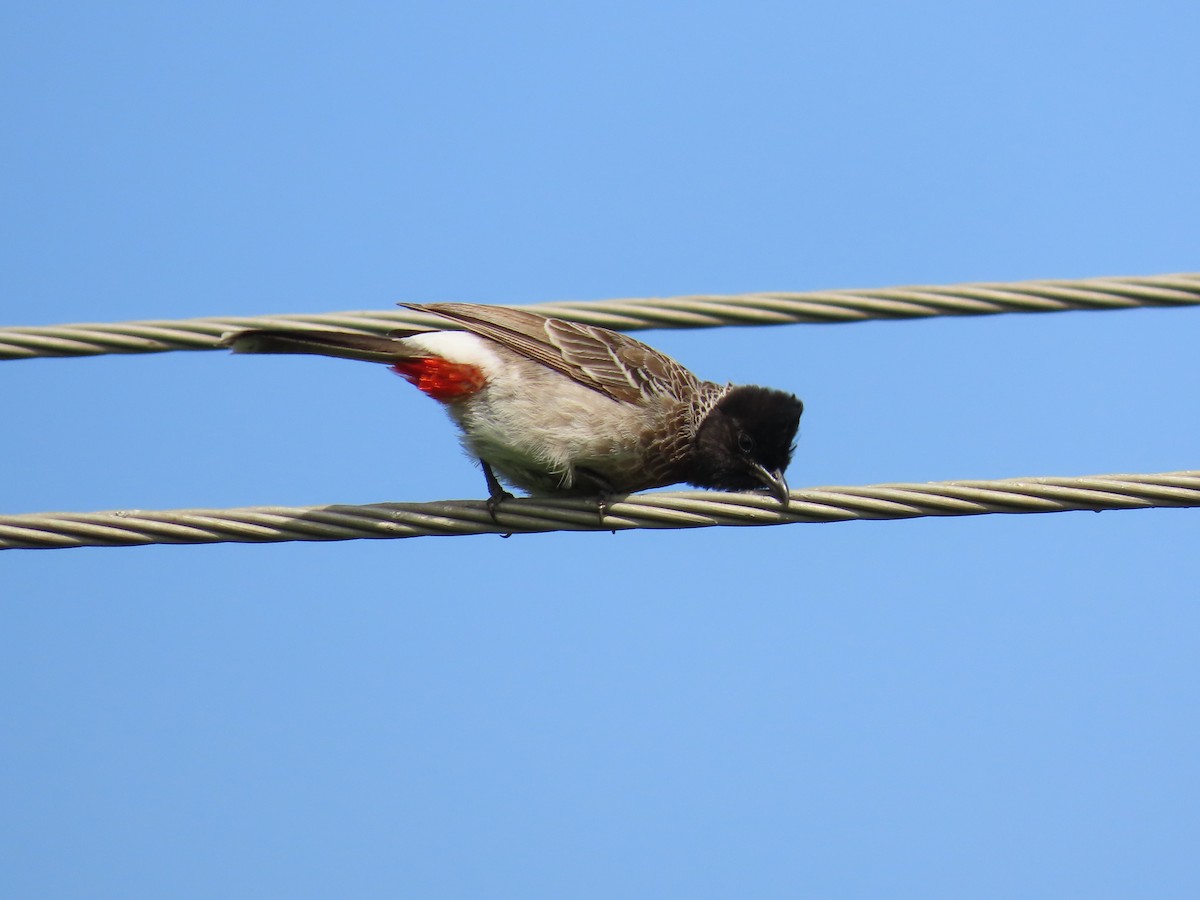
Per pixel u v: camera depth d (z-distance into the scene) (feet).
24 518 35.42
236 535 35.86
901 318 40.83
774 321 41.27
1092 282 39.65
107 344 40.86
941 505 35.37
